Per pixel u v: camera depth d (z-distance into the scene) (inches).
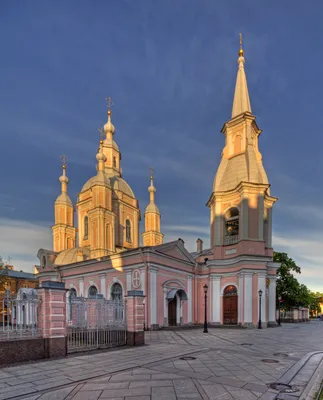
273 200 1112.2
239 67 1230.3
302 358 398.9
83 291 1069.1
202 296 1068.5
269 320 1039.0
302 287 1589.6
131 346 489.4
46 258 1240.8
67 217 1510.8
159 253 908.6
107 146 1557.6
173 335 690.8
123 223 1406.3
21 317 379.6
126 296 520.7
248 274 955.3
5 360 347.9
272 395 246.1
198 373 312.5
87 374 306.8
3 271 1188.5
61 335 398.6
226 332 778.2
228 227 1091.3
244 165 1079.0
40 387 265.4
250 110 1179.9
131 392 251.4
